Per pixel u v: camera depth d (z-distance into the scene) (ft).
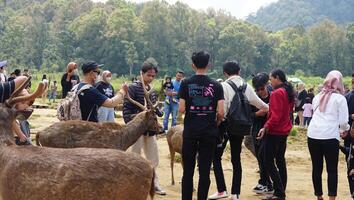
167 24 330.54
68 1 387.34
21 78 19.74
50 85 126.93
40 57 305.12
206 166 22.75
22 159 16.24
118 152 16.52
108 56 308.19
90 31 311.06
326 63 362.74
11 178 16.22
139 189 16.42
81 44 311.06
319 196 26.05
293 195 31.22
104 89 27.96
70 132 23.35
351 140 25.76
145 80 27.91
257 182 34.55
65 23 348.59
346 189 33.73
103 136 23.93
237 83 26.11
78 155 16.15
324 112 25.31
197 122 22.50
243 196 30.07
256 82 30.73
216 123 22.89
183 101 22.76
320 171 25.94
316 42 364.58
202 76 22.76
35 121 66.13
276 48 361.51
